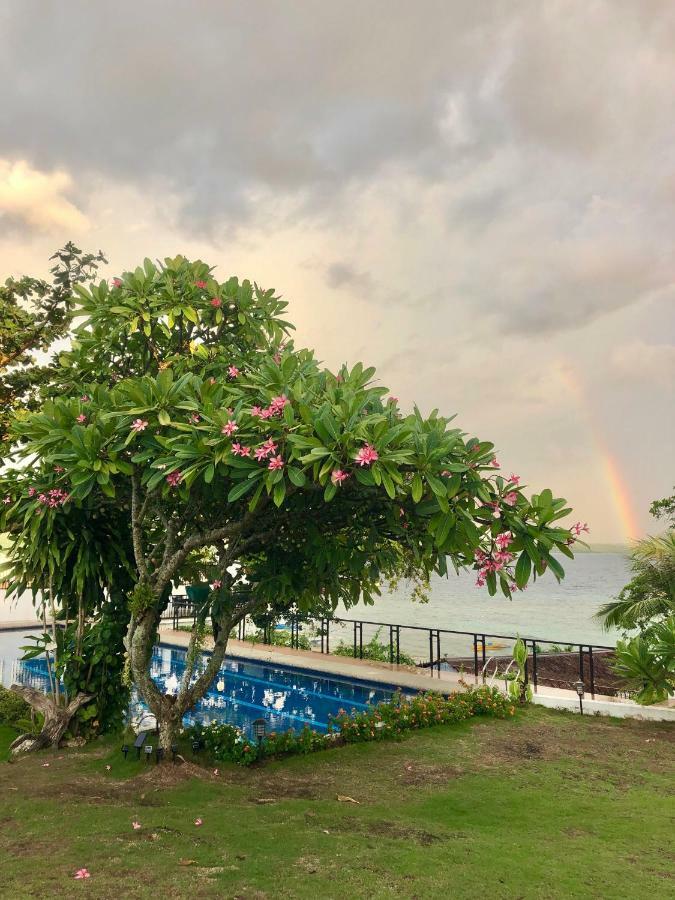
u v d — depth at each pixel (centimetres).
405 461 569
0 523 825
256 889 423
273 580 845
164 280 843
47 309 1241
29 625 2459
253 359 855
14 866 453
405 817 607
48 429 699
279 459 579
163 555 835
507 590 611
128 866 455
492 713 1047
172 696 824
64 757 807
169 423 639
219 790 674
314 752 864
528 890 438
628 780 737
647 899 429
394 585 1567
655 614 1180
